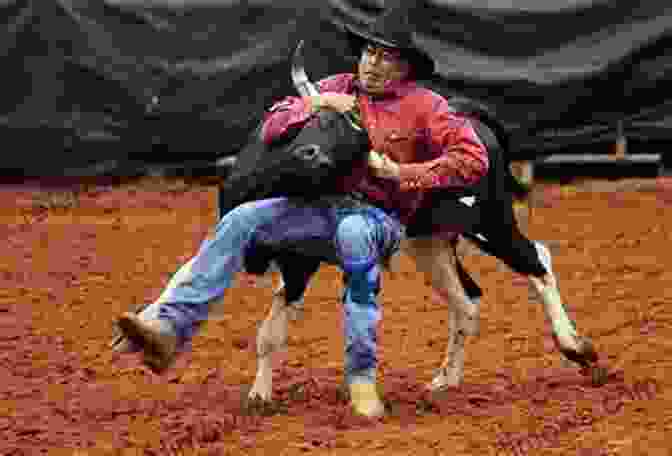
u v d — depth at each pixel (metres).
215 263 10.15
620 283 16.75
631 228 20.34
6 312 15.61
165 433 10.50
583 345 11.90
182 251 19.16
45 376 12.73
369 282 10.46
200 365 13.09
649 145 24.98
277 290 11.15
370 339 10.56
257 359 13.30
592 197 22.89
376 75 10.47
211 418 10.88
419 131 10.51
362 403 10.68
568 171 24.62
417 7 23.80
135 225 21.03
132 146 24.52
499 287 16.66
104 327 14.84
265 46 24.19
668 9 24.06
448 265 11.77
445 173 10.34
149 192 23.62
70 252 19.09
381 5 23.72
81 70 24.34
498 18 23.78
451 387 11.91
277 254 10.66
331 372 12.60
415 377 12.48
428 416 10.88
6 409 11.43
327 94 10.33
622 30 24.03
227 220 10.23
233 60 24.19
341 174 10.17
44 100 24.42
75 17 24.23
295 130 10.28
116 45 24.28
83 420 11.04
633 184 23.67
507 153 11.90
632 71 24.11
